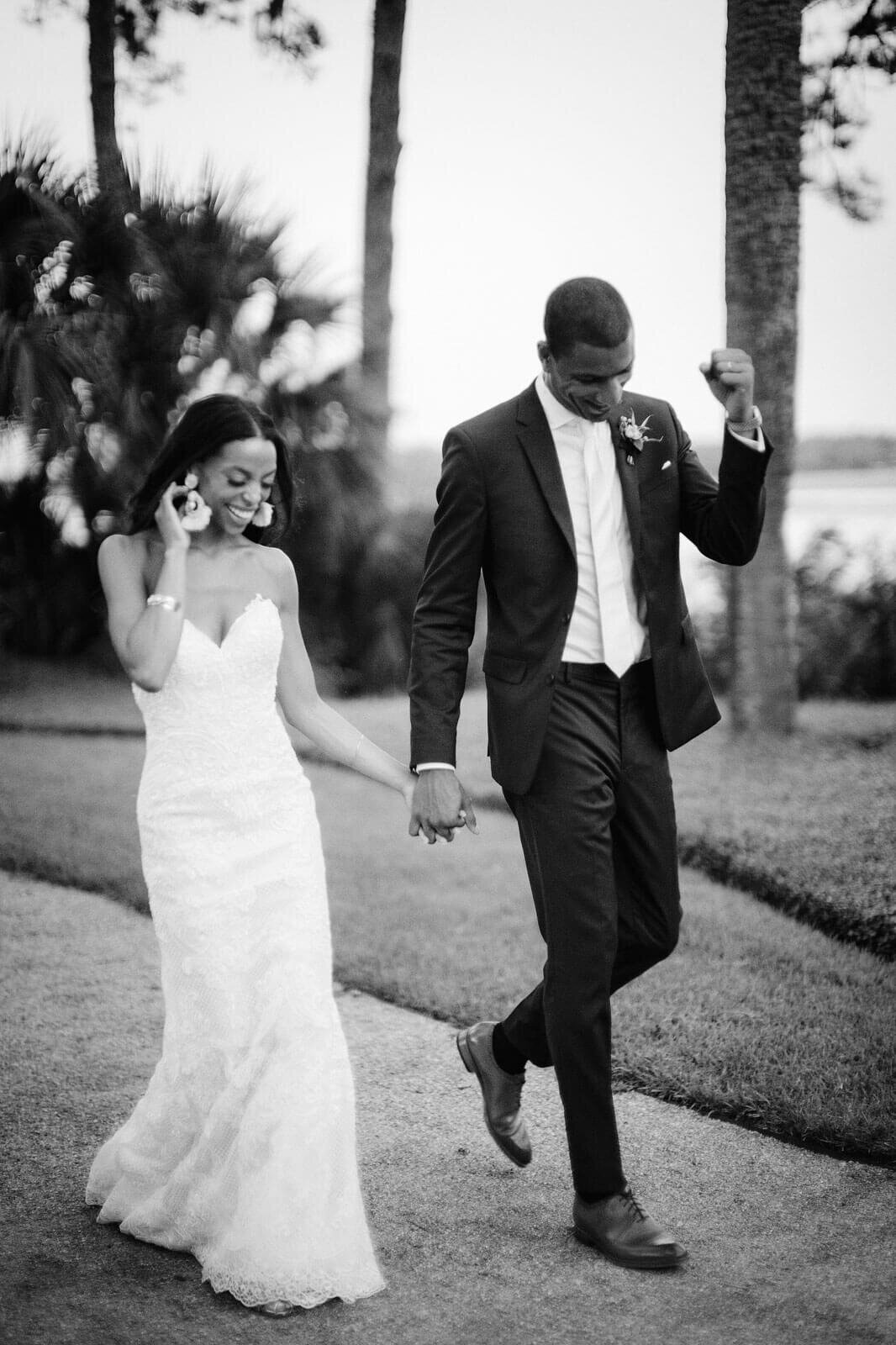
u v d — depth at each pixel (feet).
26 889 18.15
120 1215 9.02
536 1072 12.00
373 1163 10.08
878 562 31.71
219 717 8.78
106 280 29.63
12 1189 9.62
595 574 9.08
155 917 8.82
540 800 8.86
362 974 14.17
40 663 36.94
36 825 21.01
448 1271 8.53
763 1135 10.43
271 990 8.45
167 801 8.75
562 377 8.56
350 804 22.76
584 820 8.75
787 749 23.68
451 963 14.52
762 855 17.25
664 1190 9.54
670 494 9.34
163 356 30.63
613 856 9.36
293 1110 8.21
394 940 15.34
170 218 30.94
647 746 9.18
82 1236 8.96
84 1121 10.78
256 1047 8.38
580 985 8.63
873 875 16.16
